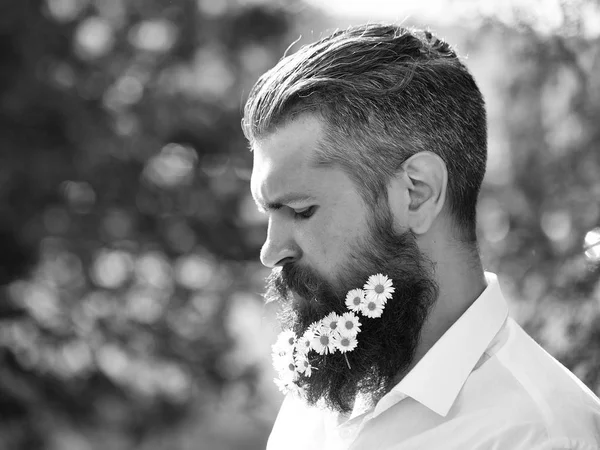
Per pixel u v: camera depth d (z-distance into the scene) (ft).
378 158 4.93
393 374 5.09
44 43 25.99
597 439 4.88
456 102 5.10
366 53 5.06
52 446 24.16
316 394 5.24
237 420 31.45
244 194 28.45
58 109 25.95
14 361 23.86
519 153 9.87
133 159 27.37
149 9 28.40
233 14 28.60
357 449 5.09
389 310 5.04
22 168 25.31
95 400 24.43
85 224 26.71
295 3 28.45
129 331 25.82
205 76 29.73
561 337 8.36
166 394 25.85
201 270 28.27
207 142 28.60
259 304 27.91
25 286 26.09
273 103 4.99
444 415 4.87
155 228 27.61
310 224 4.99
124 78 28.07
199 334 26.55
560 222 9.39
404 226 4.98
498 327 5.14
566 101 9.30
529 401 4.78
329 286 5.06
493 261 9.66
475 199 5.22
